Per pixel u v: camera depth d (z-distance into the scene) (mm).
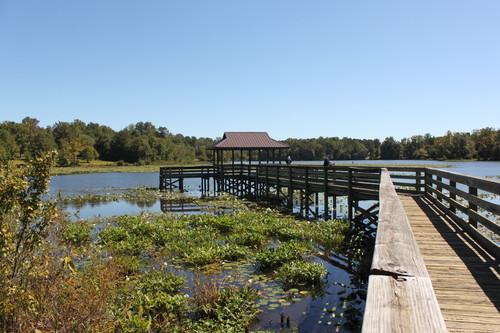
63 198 23938
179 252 9047
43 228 4477
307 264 7516
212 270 7336
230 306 5738
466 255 4801
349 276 7543
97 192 27875
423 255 4816
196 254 8586
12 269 4328
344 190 12859
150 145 97000
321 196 23031
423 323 1404
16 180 4301
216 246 9375
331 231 10945
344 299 6293
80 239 10352
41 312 4258
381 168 11453
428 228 6426
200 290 6188
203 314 5738
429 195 10164
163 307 5746
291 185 17328
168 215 15523
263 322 5535
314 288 6848
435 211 8195
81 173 57781
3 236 4141
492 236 10094
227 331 5133
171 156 94125
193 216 13961
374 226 13125
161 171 28719
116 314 5246
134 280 6902
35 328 3934
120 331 4836
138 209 19016
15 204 4285
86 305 4312
